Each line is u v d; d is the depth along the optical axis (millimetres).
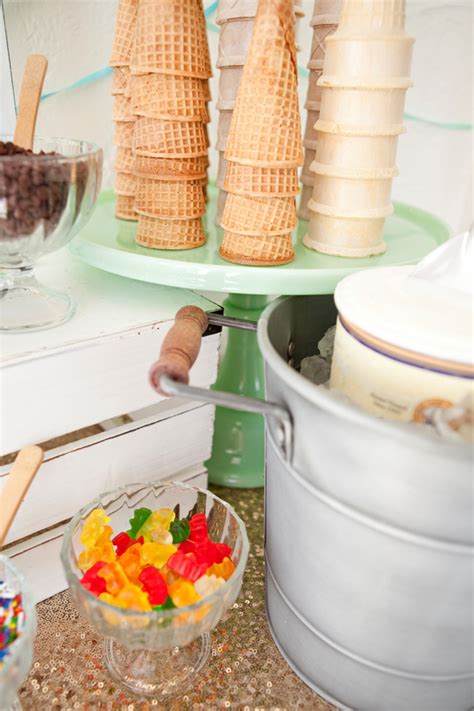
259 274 525
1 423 462
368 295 422
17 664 373
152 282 569
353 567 402
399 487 347
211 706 464
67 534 482
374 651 431
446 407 369
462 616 393
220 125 666
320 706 473
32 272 572
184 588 448
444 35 853
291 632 489
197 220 608
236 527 526
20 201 435
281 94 513
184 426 604
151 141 554
